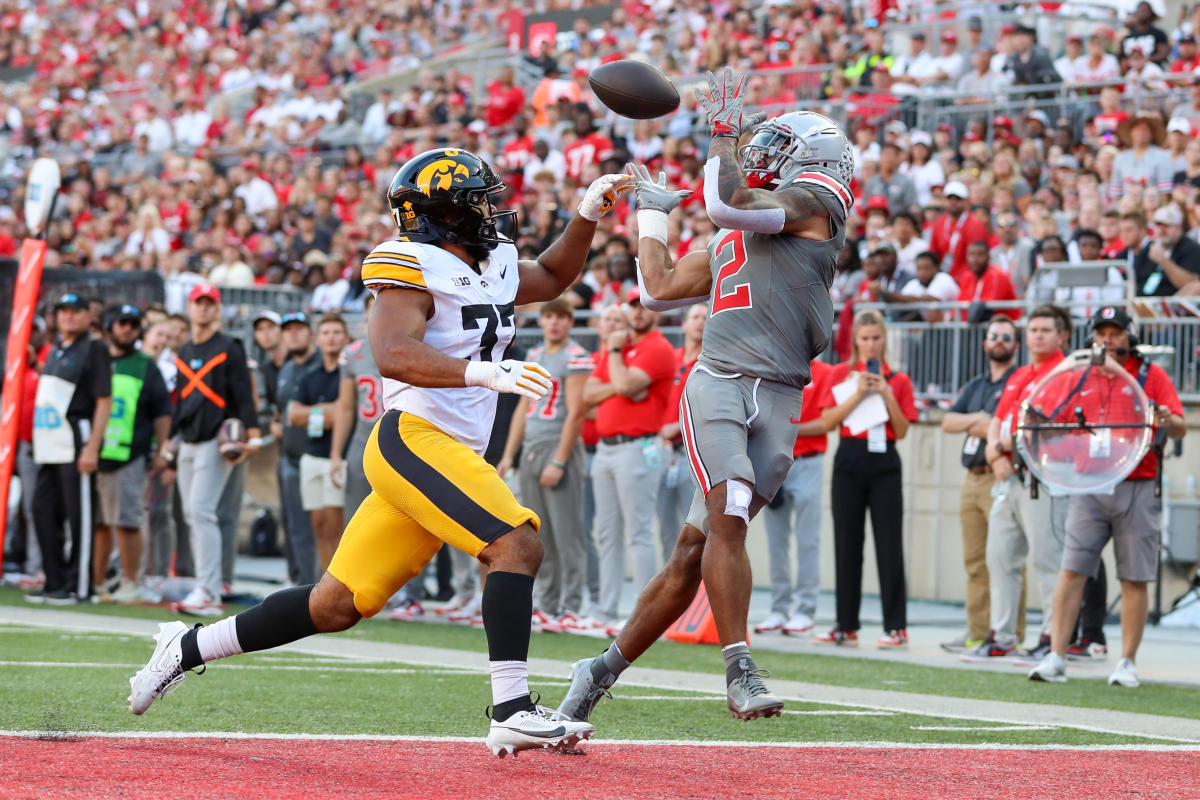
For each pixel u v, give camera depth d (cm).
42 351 4484
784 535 3566
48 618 3441
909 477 4497
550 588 3544
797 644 3344
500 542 1483
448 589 4256
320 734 1723
